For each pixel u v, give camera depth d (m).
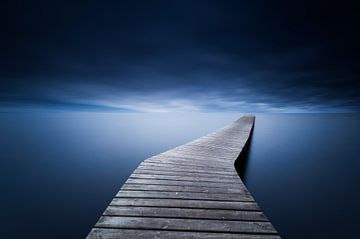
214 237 1.96
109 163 14.96
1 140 25.73
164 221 2.19
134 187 3.13
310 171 10.88
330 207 6.69
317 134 27.73
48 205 8.08
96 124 53.25
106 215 2.28
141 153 18.58
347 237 5.14
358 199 7.23
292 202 7.05
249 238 1.96
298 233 5.34
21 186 10.20
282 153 15.21
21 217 7.14
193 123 58.53
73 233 6.20
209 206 2.55
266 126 39.25
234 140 8.79
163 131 37.66
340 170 11.17
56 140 25.58
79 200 8.52
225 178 3.68
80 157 16.69
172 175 3.79
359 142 20.92
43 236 6.04
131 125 51.44
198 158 5.22
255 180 9.23
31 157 16.77
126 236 1.93
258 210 2.47
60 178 11.42
